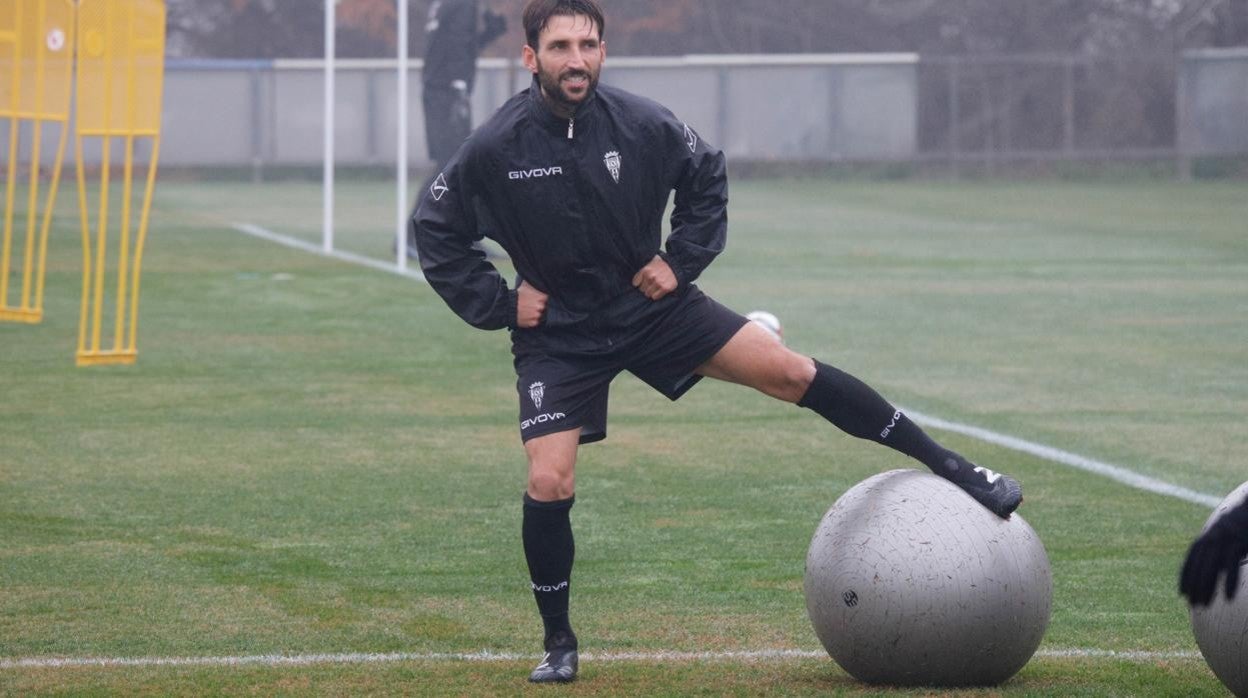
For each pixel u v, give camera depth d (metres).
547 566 13.32
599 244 13.13
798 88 108.44
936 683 12.66
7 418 26.39
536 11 12.70
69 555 17.86
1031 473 22.48
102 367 31.81
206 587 16.56
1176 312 41.03
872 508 12.63
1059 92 108.88
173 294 43.16
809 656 14.03
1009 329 37.94
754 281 48.00
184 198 88.25
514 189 13.03
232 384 30.11
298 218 73.00
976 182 105.31
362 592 16.41
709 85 108.12
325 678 13.30
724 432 25.77
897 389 29.80
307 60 120.75
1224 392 29.50
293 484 21.75
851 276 49.53
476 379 30.97
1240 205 82.31
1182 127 107.25
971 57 108.69
